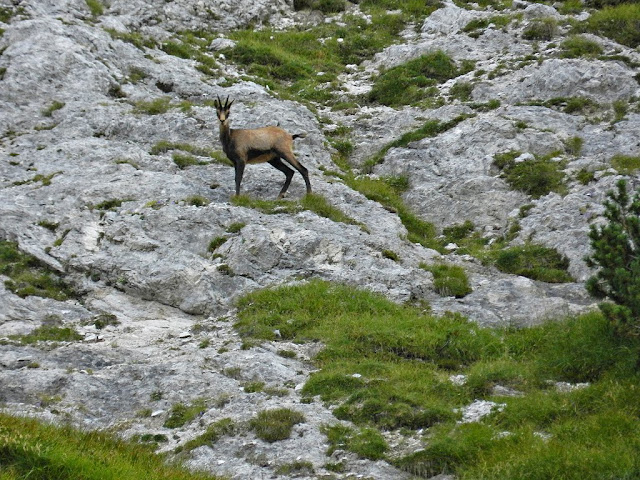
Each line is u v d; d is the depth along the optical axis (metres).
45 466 29.98
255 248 53.22
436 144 72.25
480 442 33.97
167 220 55.72
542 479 31.27
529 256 56.88
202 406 38.53
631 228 40.91
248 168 65.75
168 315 50.53
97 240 55.19
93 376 41.41
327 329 45.81
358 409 37.25
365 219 60.88
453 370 42.91
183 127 70.38
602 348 40.72
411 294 51.09
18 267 52.62
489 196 64.62
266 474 33.25
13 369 42.56
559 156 67.50
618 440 32.88
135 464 32.69
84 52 77.94
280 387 40.03
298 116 76.56
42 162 64.31
